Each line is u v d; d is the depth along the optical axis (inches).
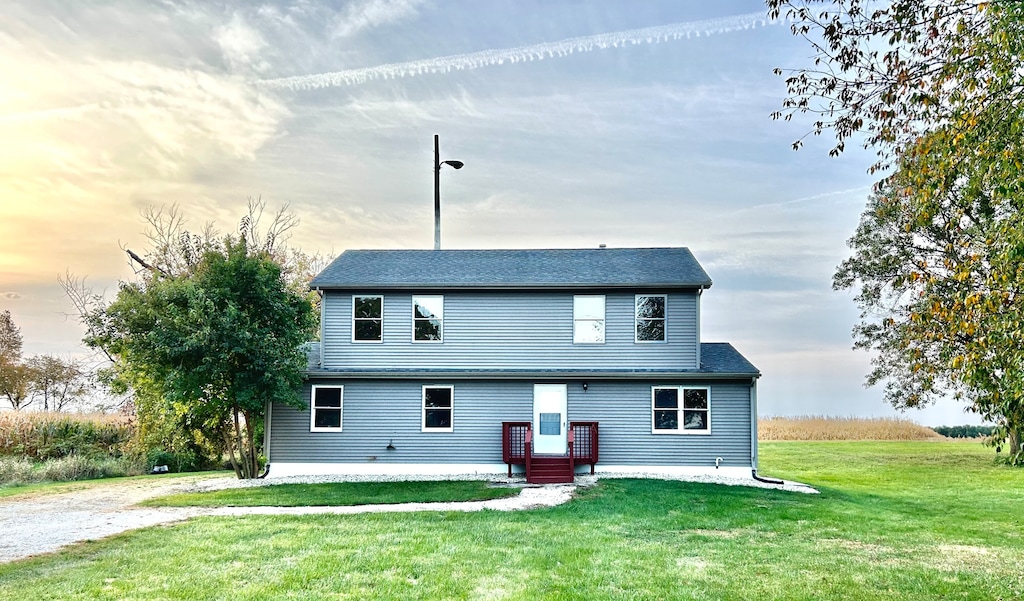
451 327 797.2
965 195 302.0
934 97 306.2
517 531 433.7
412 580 319.0
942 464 1084.5
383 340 797.2
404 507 539.5
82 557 355.3
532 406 776.9
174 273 1293.1
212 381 728.3
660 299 792.3
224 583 309.7
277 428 781.3
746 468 758.5
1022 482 872.9
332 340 797.9
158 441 1007.0
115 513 515.5
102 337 779.4
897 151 336.8
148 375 772.6
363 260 881.5
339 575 324.5
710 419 766.5
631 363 783.1
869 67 323.3
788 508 564.7
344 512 513.7
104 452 1001.5
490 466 769.6
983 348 279.7
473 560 354.6
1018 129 265.7
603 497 583.5
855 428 1690.5
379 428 778.8
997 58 272.1
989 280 278.8
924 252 1082.1
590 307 795.4
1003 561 387.5
